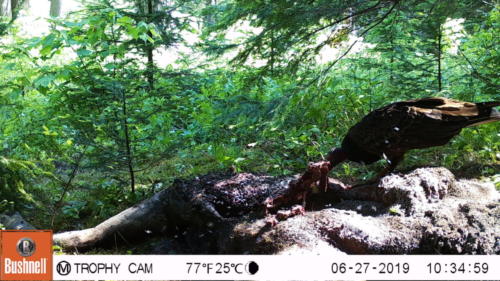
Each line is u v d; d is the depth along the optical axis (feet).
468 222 11.26
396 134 12.91
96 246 13.83
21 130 17.54
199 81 23.80
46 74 15.76
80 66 16.46
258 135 19.02
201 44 23.32
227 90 22.25
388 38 21.99
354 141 13.62
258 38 18.15
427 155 17.54
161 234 14.20
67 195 17.99
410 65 21.22
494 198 12.55
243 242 11.87
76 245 13.65
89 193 18.26
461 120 12.76
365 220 11.60
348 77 22.15
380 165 16.78
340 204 13.24
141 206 14.08
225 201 13.37
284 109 16.33
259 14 18.11
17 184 15.34
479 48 21.80
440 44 20.48
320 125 20.12
